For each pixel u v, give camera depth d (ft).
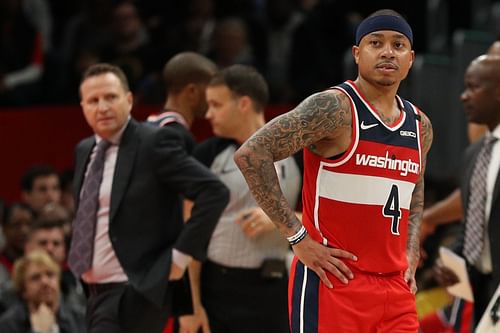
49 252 53.21
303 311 32.50
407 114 32.63
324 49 81.66
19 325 48.85
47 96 78.74
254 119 41.73
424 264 60.54
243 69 41.68
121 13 78.54
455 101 69.31
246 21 82.79
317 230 32.19
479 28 87.30
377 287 32.17
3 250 57.21
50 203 59.11
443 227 61.00
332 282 32.09
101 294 38.60
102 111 38.58
